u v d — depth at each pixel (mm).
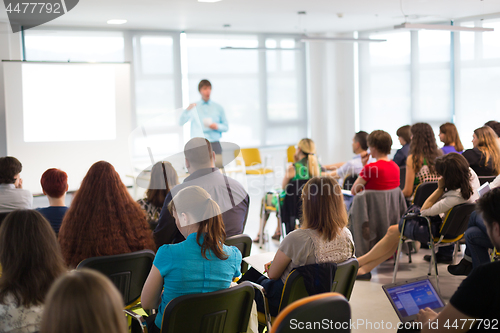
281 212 4320
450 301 1441
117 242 2152
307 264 2074
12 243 1481
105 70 6336
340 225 2123
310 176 4203
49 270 1505
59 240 2158
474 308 1386
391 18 6816
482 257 2938
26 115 6000
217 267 1781
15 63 5914
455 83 7152
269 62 8164
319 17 6590
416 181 4000
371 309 3061
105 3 5145
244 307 1813
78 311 916
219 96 7812
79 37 6758
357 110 8656
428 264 3949
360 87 8531
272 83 8227
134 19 6246
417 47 7559
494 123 4566
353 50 8500
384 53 8055
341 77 8578
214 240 1747
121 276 2125
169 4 5297
